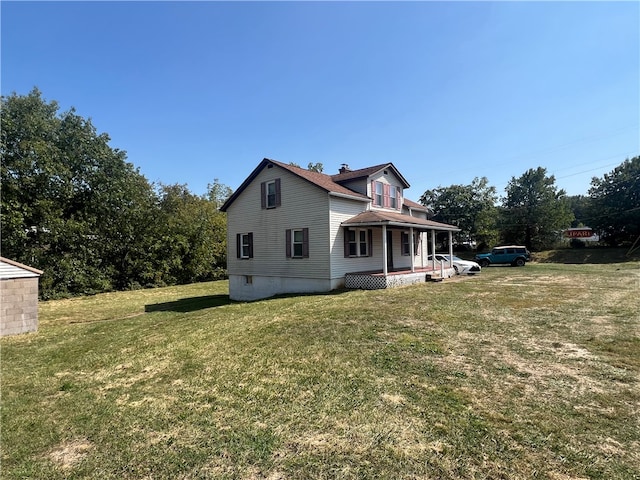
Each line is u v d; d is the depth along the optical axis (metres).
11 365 6.08
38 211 18.61
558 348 5.54
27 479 2.76
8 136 18.61
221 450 3.05
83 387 4.83
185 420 3.64
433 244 17.88
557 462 2.69
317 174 17.73
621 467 2.61
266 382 4.57
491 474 2.57
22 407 4.20
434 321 7.50
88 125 22.22
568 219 37.00
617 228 34.69
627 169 34.16
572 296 10.83
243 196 17.84
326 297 12.04
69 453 3.14
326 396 4.04
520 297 10.73
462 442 2.99
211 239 27.83
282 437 3.21
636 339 5.93
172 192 38.03
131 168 24.08
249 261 17.47
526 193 39.31
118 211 22.28
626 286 13.21
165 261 23.92
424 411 3.57
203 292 20.48
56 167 19.33
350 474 2.63
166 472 2.77
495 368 4.73
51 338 8.38
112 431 3.49
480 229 38.53
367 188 16.83
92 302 16.66
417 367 4.84
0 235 17.16
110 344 7.34
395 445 2.99
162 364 5.63
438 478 2.54
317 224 14.76
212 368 5.25
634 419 3.31
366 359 5.25
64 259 18.94
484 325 7.12
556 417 3.37
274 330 7.32
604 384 4.13
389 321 7.59
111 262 21.81
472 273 20.78
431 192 43.69
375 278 14.05
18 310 8.98
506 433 3.11
